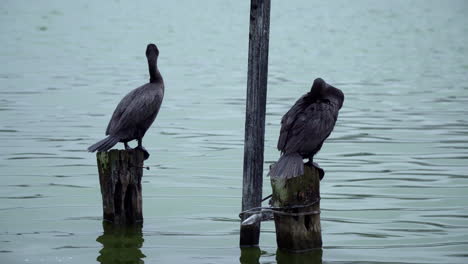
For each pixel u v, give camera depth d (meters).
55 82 29.33
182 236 11.78
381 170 16.11
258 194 10.88
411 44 46.03
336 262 10.55
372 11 69.94
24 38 46.56
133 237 11.69
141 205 12.20
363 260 10.66
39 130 20.16
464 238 11.66
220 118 22.19
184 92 27.20
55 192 14.27
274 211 10.31
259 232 11.34
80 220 12.53
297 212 10.39
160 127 20.83
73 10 67.31
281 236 10.56
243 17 64.31
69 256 10.82
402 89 28.48
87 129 20.33
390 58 39.22
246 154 10.82
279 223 10.52
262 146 10.81
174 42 46.25
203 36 49.88
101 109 23.44
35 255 10.82
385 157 17.33
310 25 57.94
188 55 39.84
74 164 16.50
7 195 14.05
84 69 33.62
